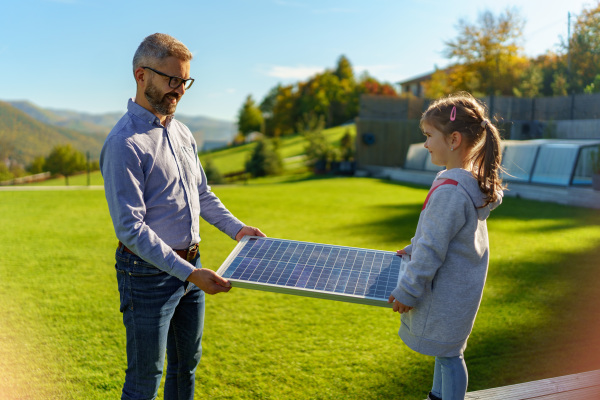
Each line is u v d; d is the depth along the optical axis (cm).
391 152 1952
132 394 184
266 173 2320
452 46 2584
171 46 172
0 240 614
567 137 1368
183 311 201
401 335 181
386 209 906
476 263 168
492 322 342
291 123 6109
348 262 194
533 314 356
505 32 2473
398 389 254
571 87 1558
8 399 240
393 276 183
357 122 1928
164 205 182
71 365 280
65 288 423
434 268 160
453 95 178
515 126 1498
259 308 379
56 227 707
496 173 168
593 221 724
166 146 185
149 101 175
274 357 292
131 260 177
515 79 2447
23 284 434
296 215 841
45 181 2520
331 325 345
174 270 171
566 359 284
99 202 984
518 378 263
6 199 1009
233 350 302
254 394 249
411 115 1956
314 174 2156
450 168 175
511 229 666
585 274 452
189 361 206
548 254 527
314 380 264
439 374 198
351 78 6206
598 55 1512
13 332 328
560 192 921
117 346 307
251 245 207
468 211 161
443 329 166
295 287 169
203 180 225
